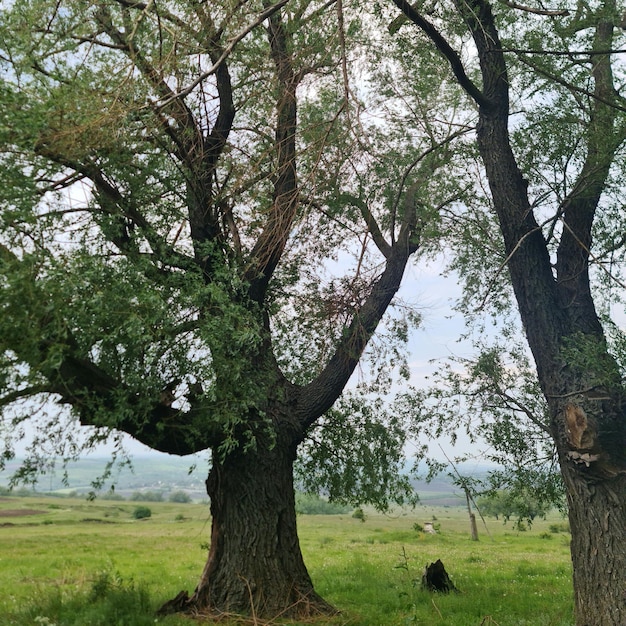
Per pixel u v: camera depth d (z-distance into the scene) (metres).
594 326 9.89
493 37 10.30
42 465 8.27
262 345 11.89
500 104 10.55
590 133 10.05
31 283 7.21
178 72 9.25
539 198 10.59
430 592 14.23
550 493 12.63
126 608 10.91
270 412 11.66
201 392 9.87
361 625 10.51
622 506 8.76
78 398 8.63
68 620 10.20
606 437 8.91
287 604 10.88
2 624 10.12
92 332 7.78
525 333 10.27
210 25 8.98
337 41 9.93
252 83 11.59
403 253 13.02
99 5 9.77
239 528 11.22
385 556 24.83
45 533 37.25
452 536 38.78
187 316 9.22
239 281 9.74
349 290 11.55
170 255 10.12
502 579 17.66
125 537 34.75
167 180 10.27
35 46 8.80
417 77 13.09
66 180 9.04
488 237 12.86
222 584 11.02
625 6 9.84
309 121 11.94
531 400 12.33
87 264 8.09
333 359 12.54
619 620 8.39
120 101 8.21
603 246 10.77
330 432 14.47
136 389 8.62
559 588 15.53
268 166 11.02
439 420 12.92
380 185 13.15
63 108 7.83
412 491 14.64
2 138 7.36
